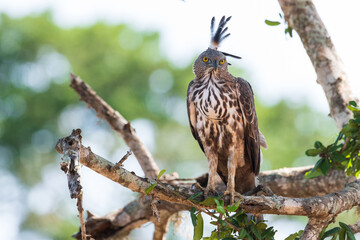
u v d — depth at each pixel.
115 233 12.08
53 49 22.42
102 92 21.75
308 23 9.66
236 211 7.89
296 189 11.10
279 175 11.20
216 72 9.92
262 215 8.85
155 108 21.66
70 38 22.45
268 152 18.98
